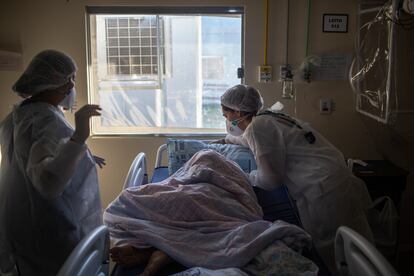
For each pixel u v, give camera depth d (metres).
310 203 1.91
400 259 2.71
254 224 1.49
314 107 2.78
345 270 1.44
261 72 2.70
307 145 1.94
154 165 2.85
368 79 2.50
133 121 2.87
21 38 2.68
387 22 2.21
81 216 1.60
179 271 1.40
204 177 1.78
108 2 2.65
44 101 1.58
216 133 2.87
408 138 2.74
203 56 2.80
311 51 2.73
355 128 2.80
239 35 2.77
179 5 2.66
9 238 1.53
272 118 1.93
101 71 2.81
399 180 2.42
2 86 2.71
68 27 2.67
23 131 1.46
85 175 1.61
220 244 1.43
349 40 2.71
